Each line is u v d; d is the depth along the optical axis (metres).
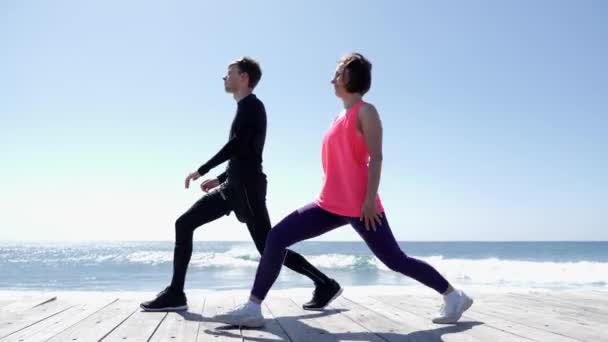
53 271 19.45
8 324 2.82
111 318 3.05
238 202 3.29
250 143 3.30
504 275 15.28
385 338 2.43
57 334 2.51
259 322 2.69
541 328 2.71
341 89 2.70
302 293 4.59
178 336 2.47
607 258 46.47
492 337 2.44
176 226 3.44
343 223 2.80
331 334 2.55
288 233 2.74
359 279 13.95
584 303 3.86
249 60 3.42
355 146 2.64
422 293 4.57
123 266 23.25
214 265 20.83
